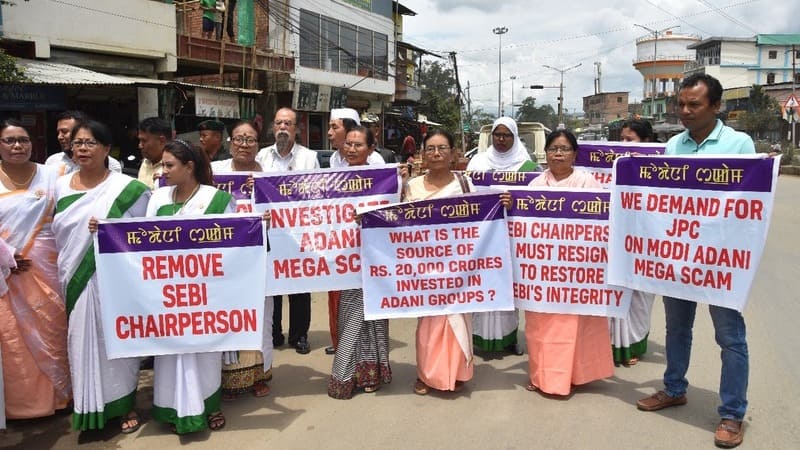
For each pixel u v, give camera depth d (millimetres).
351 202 4168
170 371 3584
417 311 4055
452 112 40281
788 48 53156
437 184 4188
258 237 3568
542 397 4145
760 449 3346
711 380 4379
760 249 3271
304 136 22188
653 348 5250
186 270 3518
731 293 3363
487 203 4008
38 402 3703
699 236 3469
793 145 31047
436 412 3918
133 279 3479
